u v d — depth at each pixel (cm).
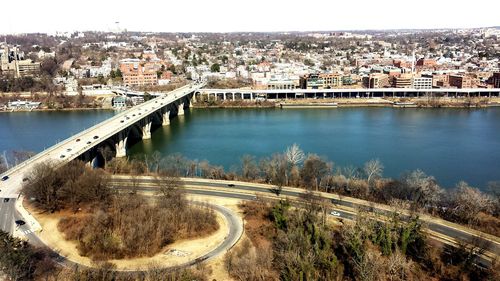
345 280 15375
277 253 16762
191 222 19188
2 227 19112
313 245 16512
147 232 17862
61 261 16512
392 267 15275
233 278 15600
